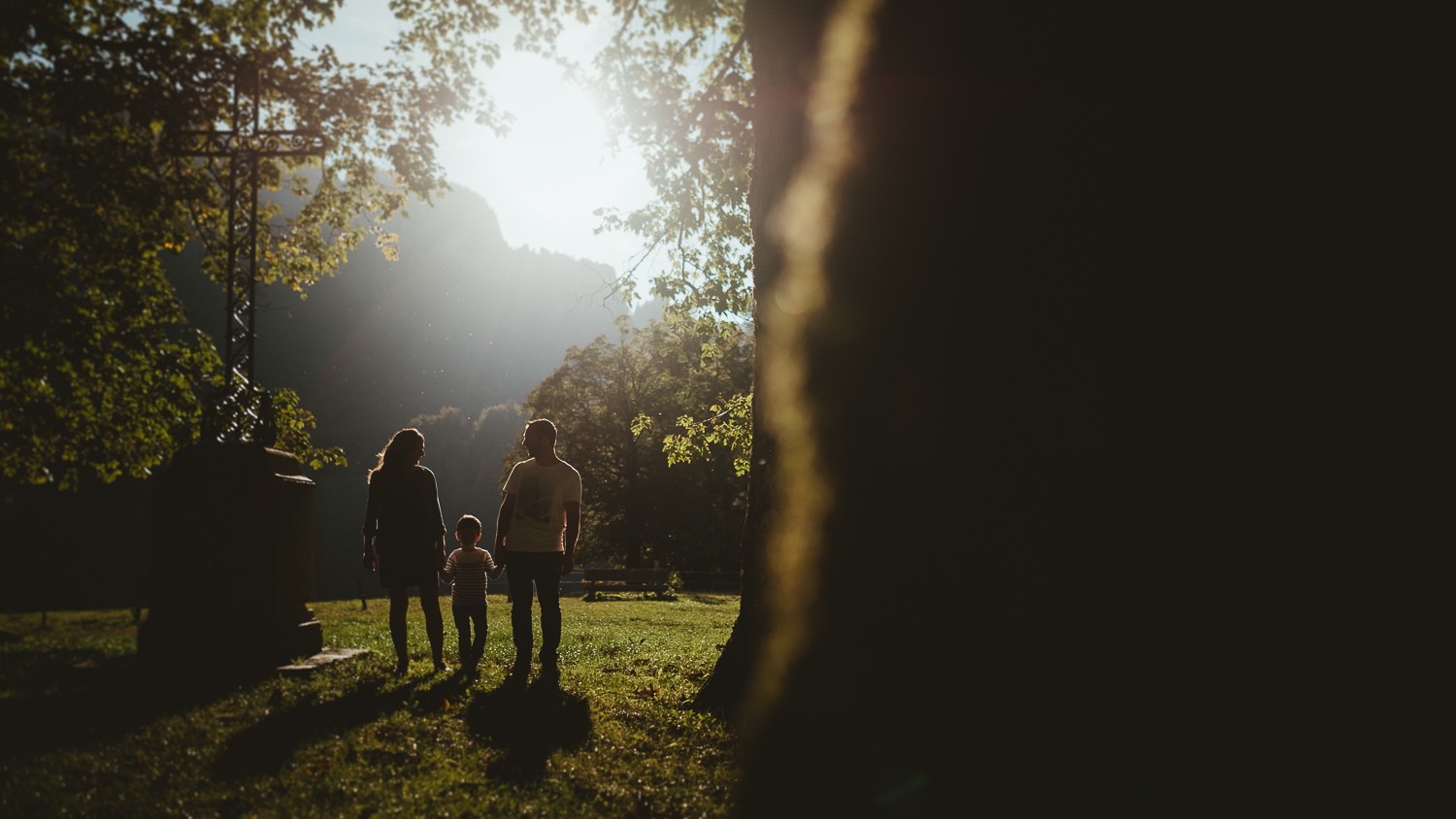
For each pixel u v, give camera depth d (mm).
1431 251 2707
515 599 6852
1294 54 2861
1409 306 2711
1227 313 2873
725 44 12438
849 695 3451
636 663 8211
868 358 3529
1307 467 2750
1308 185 2820
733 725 4738
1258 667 2721
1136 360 2977
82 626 15047
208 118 12617
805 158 4199
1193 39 2992
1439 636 2578
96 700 5586
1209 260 2910
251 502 7141
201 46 12617
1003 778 3000
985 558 3170
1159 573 2877
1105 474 2988
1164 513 2893
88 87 12031
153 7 12516
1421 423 2670
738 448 14227
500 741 4656
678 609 20531
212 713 5160
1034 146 3230
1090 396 3033
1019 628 3072
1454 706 2512
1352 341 2748
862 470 3510
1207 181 2936
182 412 15141
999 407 3195
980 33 3355
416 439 7223
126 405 15031
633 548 42219
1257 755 2660
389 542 7102
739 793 3605
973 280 3295
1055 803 2879
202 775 3898
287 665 7137
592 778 3996
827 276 3740
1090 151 3133
